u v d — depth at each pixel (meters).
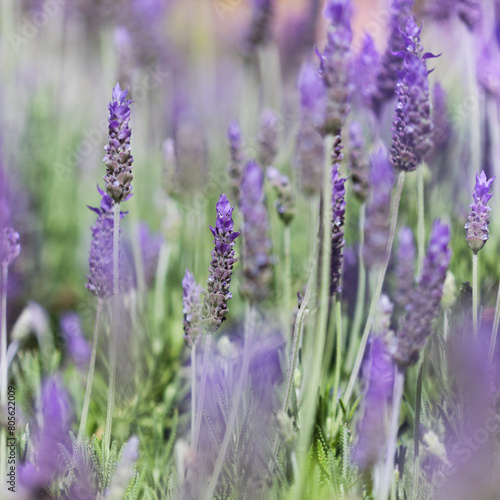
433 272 1.12
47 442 1.18
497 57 1.36
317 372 1.15
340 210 1.18
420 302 1.12
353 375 1.20
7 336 1.37
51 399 1.19
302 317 1.17
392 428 1.14
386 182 1.21
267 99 1.75
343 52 1.13
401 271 1.18
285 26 1.79
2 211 1.19
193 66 2.28
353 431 1.21
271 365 1.28
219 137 1.93
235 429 1.20
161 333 1.34
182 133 1.40
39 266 1.48
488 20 1.38
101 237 1.18
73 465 1.18
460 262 1.30
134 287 1.34
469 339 1.20
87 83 2.11
